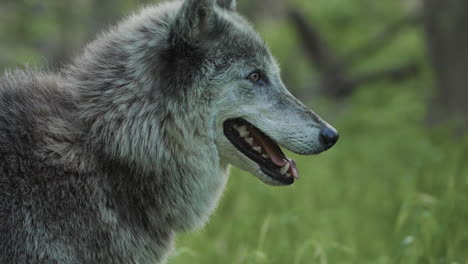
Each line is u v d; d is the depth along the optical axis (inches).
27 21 1413.6
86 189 325.1
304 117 366.0
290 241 465.1
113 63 343.6
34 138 326.6
